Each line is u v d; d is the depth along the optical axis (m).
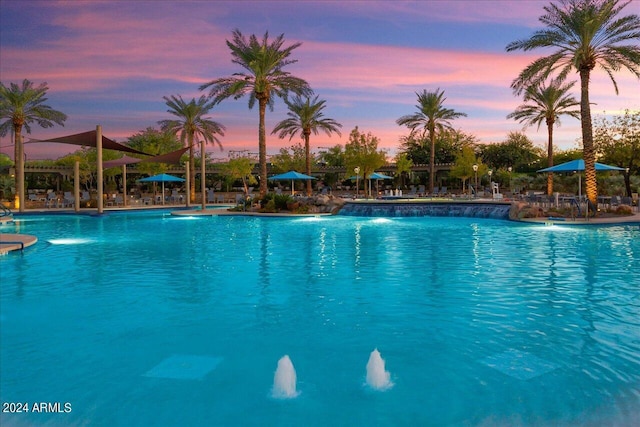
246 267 10.56
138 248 13.78
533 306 7.12
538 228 18.80
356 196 43.88
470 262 10.95
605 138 37.19
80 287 8.67
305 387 4.41
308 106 43.88
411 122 47.19
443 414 3.86
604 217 21.95
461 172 47.50
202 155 31.59
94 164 51.69
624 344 5.45
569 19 23.09
